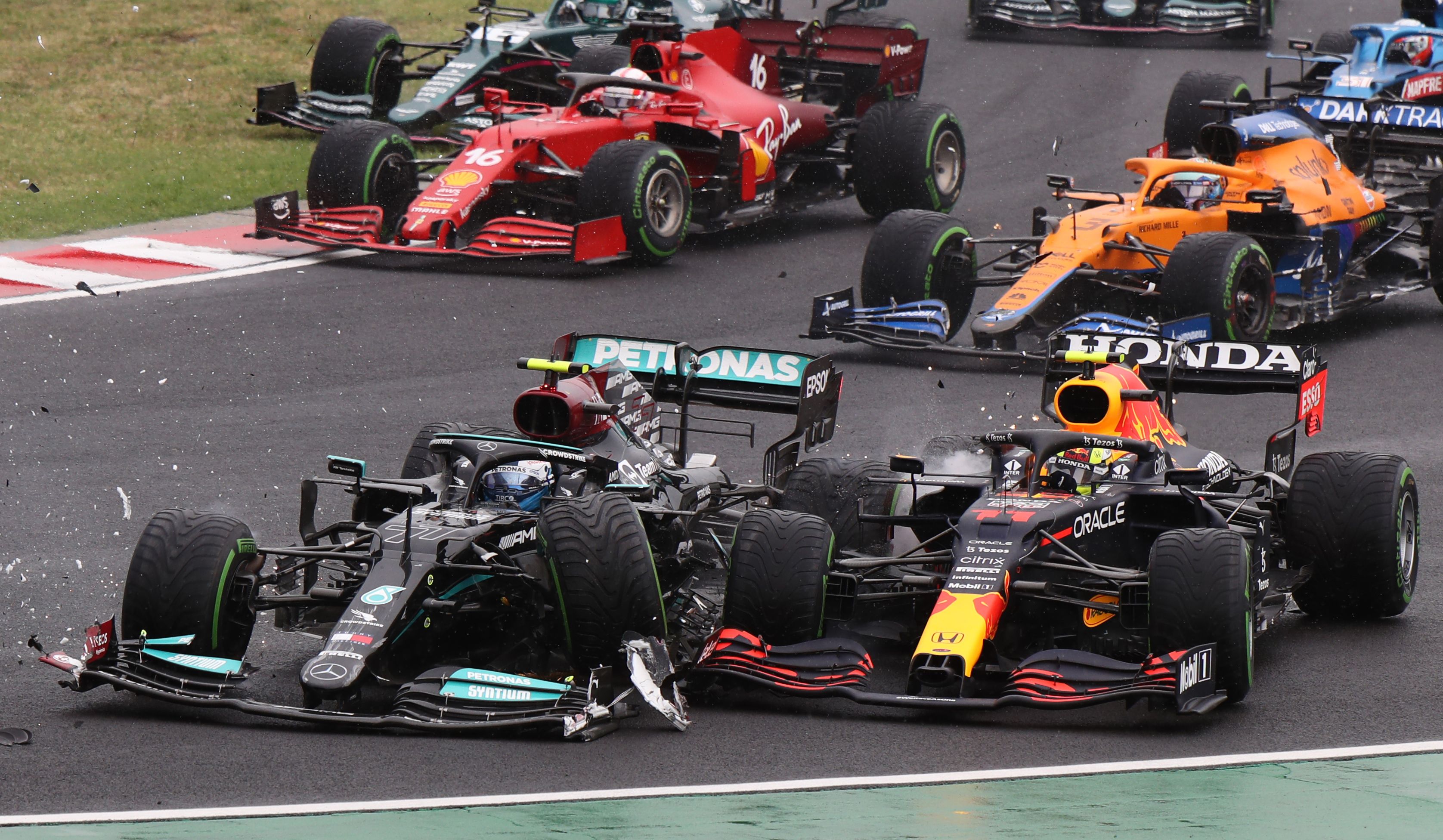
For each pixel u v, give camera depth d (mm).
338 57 93250
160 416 51594
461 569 29047
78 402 52875
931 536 35719
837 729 28938
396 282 69000
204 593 29281
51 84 104688
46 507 42812
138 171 87688
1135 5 114812
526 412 33438
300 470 46500
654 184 70500
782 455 37625
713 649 30500
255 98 104938
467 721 27859
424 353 59000
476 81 89312
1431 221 64188
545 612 30578
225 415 51781
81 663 29375
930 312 58344
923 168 77250
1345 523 33625
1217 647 28578
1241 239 55750
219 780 26031
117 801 25078
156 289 67688
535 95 91375
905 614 34812
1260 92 101688
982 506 31859
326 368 57219
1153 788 25922
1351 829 23953
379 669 29188
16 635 33594
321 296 66812
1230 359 38219
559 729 28344
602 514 29172
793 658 30109
